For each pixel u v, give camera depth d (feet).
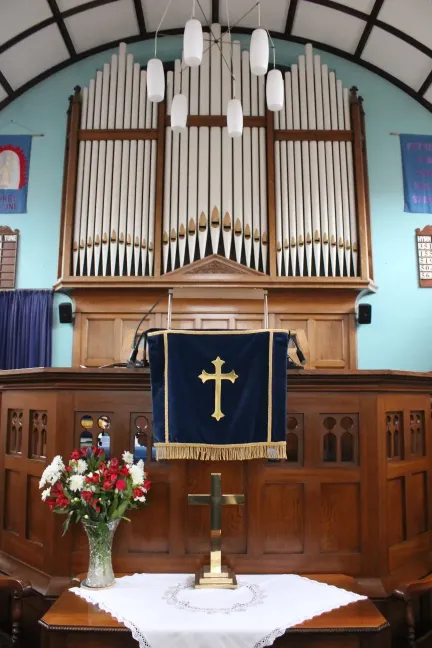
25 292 26.13
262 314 24.99
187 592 10.30
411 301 26.27
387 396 12.03
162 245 25.18
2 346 25.73
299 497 11.64
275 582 10.82
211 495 10.92
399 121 27.61
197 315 24.98
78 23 25.45
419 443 13.29
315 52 27.81
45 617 9.45
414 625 11.89
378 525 11.48
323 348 25.12
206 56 26.55
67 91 27.73
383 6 23.90
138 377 11.57
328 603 9.90
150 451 11.69
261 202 25.41
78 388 11.69
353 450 11.76
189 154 25.75
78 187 25.71
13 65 26.07
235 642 8.95
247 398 10.96
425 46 24.93
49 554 11.51
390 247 26.66
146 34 27.43
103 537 10.61
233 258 25.11
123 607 9.67
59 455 11.28
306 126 26.14
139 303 25.14
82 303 25.34
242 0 25.32
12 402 13.21
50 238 26.73
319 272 24.91
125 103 26.43
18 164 27.25
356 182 25.72
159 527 11.55
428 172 27.30
